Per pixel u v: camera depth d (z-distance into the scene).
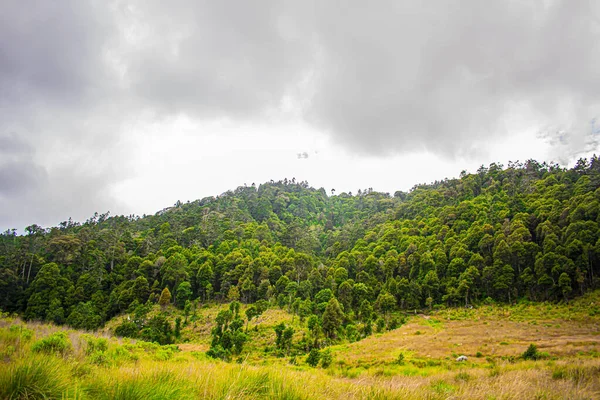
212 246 105.44
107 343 15.25
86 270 88.12
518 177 123.56
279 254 102.81
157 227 131.50
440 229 96.94
